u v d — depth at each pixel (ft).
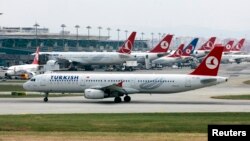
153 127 479.82
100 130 460.55
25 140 382.01
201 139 387.55
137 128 473.67
